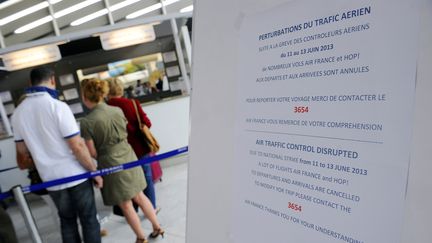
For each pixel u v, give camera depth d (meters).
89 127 1.92
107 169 1.92
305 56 0.39
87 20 5.05
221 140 0.54
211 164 0.56
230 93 0.51
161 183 3.51
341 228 0.36
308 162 0.39
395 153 0.31
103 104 2.00
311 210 0.39
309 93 0.38
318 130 0.38
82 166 1.86
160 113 4.00
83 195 1.87
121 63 5.09
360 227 0.34
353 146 0.34
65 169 1.78
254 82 0.47
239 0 0.48
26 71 5.03
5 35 4.73
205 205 0.58
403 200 0.30
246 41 0.47
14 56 3.99
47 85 1.75
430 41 0.28
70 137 1.73
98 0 4.88
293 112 0.41
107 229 2.63
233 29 0.50
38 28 4.88
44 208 3.62
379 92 0.32
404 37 0.29
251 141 0.48
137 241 2.15
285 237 0.43
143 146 2.46
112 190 2.01
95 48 5.04
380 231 0.32
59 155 1.77
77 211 1.90
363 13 0.32
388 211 0.31
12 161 3.91
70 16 4.91
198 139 0.59
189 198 0.62
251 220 0.48
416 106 0.29
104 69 5.09
